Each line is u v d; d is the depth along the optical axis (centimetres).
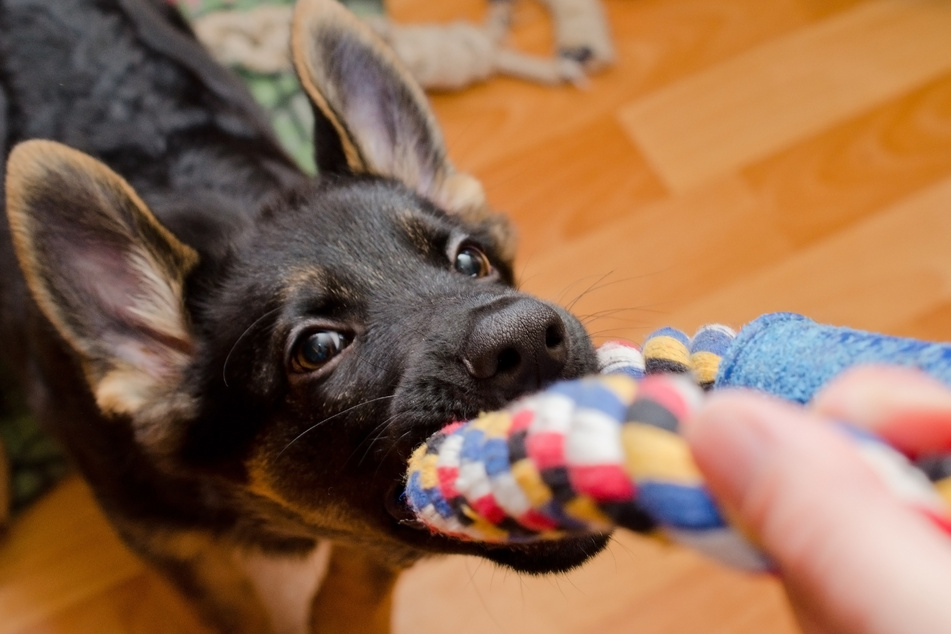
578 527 28
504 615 58
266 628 56
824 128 74
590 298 68
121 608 59
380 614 56
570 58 78
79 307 43
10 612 59
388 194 46
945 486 22
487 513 29
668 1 83
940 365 26
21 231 40
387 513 42
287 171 57
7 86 54
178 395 44
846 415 23
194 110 56
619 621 58
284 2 76
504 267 50
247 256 45
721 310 67
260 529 50
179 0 70
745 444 20
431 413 38
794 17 81
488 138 76
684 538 22
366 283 42
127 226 44
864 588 19
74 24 56
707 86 77
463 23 79
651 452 22
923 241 68
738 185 72
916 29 79
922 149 73
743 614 57
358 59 48
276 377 42
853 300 67
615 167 74
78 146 53
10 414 62
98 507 54
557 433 26
